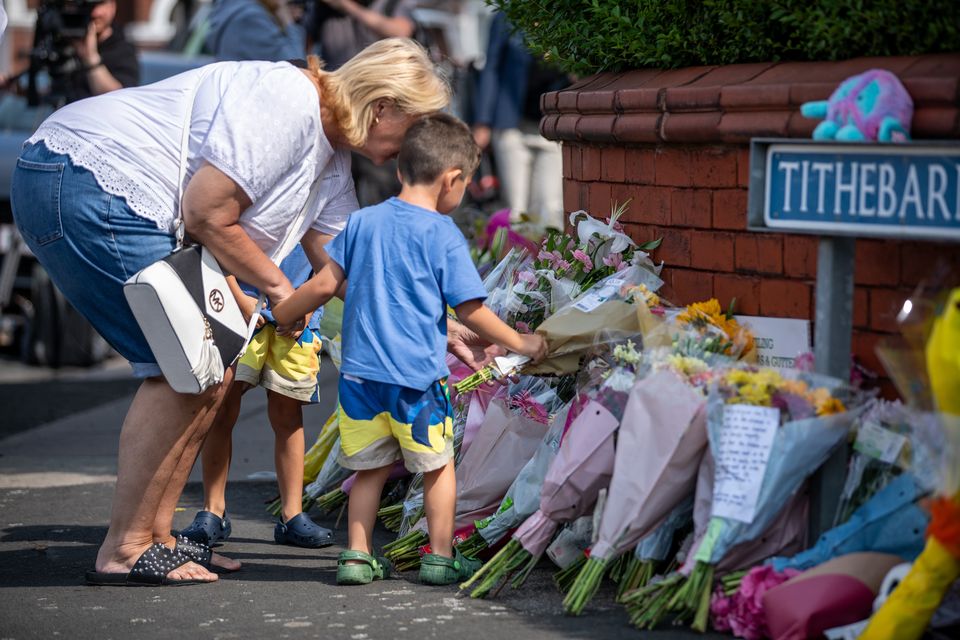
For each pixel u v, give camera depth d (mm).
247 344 6504
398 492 7656
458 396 7094
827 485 5348
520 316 7020
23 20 31422
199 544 6672
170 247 6234
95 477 9148
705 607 5305
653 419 5504
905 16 5551
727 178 6277
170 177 6230
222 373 6203
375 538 7375
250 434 10641
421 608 5902
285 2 12734
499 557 6020
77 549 7207
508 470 6637
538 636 5406
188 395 6312
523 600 5984
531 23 7703
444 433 6266
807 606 4926
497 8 7852
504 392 6906
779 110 5836
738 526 5227
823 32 5844
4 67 31406
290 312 6363
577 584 5648
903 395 5188
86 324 15008
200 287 6102
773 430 5219
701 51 6656
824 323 5289
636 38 6926
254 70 6336
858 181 4984
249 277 6297
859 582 4977
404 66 6363
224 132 6109
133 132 6246
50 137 6312
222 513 7402
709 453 5441
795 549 5406
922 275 5496
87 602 6141
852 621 4961
